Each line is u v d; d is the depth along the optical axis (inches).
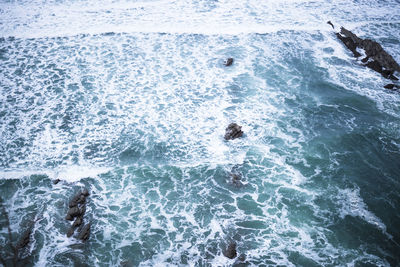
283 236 404.5
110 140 519.8
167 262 379.9
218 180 468.8
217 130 540.1
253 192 454.0
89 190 452.1
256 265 377.1
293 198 446.0
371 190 458.3
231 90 610.9
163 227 413.4
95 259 380.5
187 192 453.7
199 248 393.1
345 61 692.1
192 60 677.3
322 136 532.7
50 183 457.7
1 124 534.6
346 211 431.8
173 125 546.3
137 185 461.1
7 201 433.7
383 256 387.2
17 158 487.8
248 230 411.2
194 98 593.3
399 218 427.2
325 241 399.9
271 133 536.1
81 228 407.5
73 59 671.8
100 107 572.4
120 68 652.7
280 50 712.4
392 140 529.7
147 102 584.1
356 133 538.3
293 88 620.4
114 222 417.4
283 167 486.6
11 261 374.0
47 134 523.8
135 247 392.8
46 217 418.0
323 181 468.1
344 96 606.9
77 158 491.8
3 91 593.9
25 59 667.4
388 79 649.0
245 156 501.7
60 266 372.2
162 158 496.7
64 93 595.8
